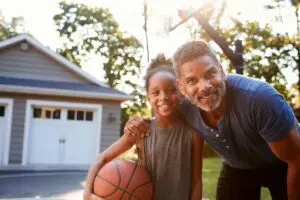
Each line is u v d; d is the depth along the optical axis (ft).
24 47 50.67
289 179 7.88
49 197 26.08
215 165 48.24
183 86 7.35
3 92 45.96
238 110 7.63
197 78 7.04
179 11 19.84
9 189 29.43
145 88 9.09
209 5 18.74
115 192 8.80
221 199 10.75
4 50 50.34
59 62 52.24
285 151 7.52
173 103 8.61
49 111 48.26
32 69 51.34
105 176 8.96
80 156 49.26
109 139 50.19
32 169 45.24
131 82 117.70
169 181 9.00
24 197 25.94
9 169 44.62
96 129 49.90
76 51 121.70
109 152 9.47
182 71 7.16
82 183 33.91
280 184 9.57
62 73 52.70
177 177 8.93
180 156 8.87
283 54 84.02
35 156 47.34
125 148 9.48
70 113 49.16
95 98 49.67
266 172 9.68
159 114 8.93
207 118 8.33
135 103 111.75
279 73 84.48
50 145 48.08
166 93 8.57
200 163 9.12
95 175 9.26
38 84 48.14
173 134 8.93
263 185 10.05
